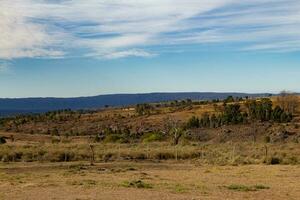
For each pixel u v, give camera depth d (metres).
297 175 30.70
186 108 176.50
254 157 45.16
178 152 49.03
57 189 22.34
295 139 77.94
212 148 57.34
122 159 45.75
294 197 20.64
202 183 26.00
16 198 19.17
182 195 20.42
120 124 153.38
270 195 21.19
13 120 183.38
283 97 142.75
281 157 43.19
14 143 76.31
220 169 35.31
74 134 129.38
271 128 93.50
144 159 46.31
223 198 19.83
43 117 185.38
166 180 27.64
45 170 35.06
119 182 25.58
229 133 92.38
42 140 96.31
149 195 20.27
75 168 36.25
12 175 30.89
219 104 176.88
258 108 112.31
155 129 130.62
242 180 27.83
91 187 23.19
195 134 93.69
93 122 165.50
